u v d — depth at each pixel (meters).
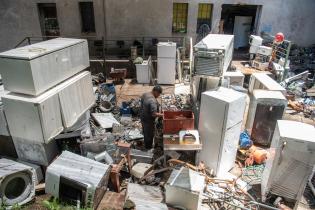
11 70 4.09
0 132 4.61
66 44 4.86
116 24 12.21
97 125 6.41
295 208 4.17
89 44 12.56
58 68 4.61
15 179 4.15
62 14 12.09
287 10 12.10
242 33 13.70
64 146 4.97
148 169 4.74
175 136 4.85
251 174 5.08
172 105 7.24
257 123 5.84
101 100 7.36
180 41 12.48
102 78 9.35
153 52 12.34
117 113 7.20
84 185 3.79
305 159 3.85
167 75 9.38
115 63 10.17
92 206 3.91
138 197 4.04
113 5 11.87
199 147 4.70
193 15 12.06
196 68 5.09
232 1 11.88
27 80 4.06
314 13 12.18
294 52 12.16
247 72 9.12
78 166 4.17
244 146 5.54
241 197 4.41
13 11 12.06
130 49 11.95
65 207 3.91
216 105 4.48
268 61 9.39
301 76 9.03
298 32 12.58
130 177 4.80
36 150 4.59
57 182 3.98
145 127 5.46
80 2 12.02
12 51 4.25
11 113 4.30
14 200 3.98
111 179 4.45
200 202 3.96
